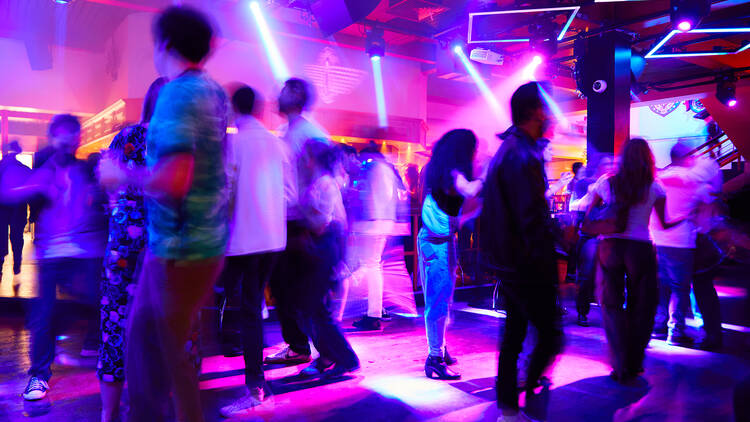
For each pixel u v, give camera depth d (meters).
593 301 6.40
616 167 3.35
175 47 1.72
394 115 12.36
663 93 13.31
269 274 2.89
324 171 3.17
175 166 1.54
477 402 2.93
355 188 4.96
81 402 2.87
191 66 1.75
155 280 1.65
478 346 4.25
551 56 7.70
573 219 7.15
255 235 2.66
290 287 3.23
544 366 2.44
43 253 2.95
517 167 2.30
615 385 3.27
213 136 1.68
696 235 4.19
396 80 12.45
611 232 3.26
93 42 12.32
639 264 3.23
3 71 11.70
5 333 4.43
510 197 2.33
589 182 5.41
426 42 12.01
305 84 3.20
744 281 8.01
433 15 9.47
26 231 12.90
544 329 2.38
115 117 10.77
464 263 6.93
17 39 11.78
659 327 4.76
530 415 2.51
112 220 2.25
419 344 4.28
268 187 2.71
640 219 3.24
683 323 4.30
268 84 10.63
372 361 3.76
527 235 2.30
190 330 1.70
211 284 1.71
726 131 13.66
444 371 3.33
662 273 4.44
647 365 3.71
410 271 6.39
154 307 1.67
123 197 2.22
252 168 2.67
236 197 2.64
